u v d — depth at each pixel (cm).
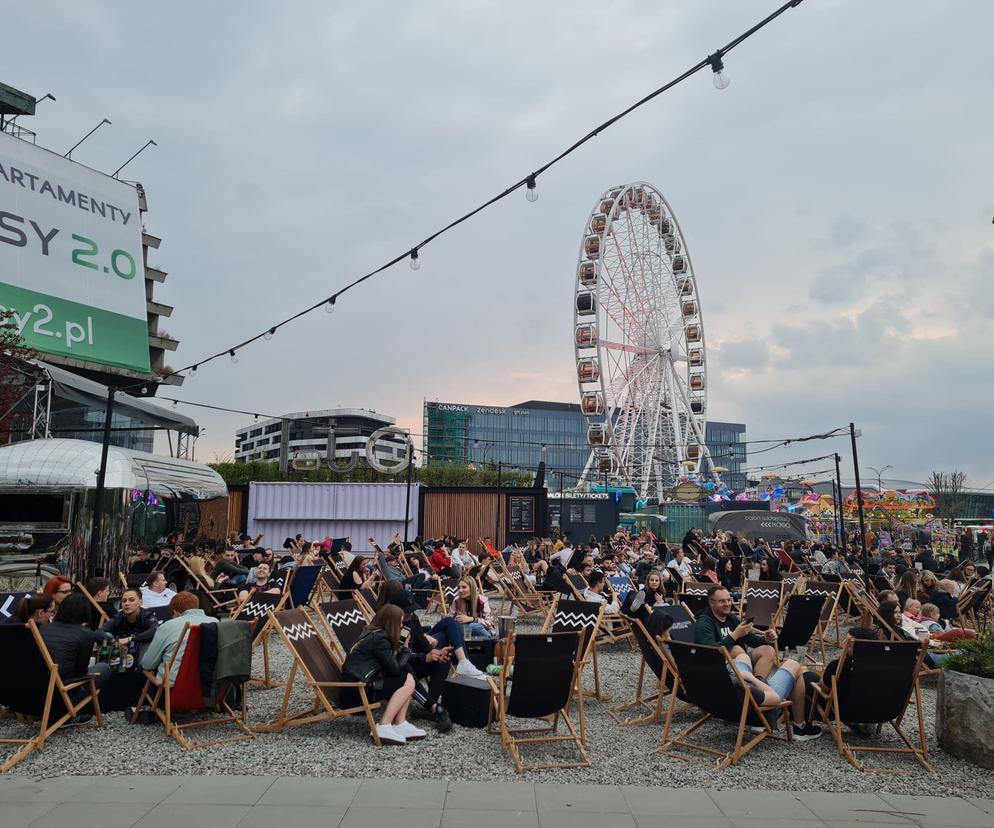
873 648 638
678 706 810
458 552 1911
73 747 634
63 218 3388
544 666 632
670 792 546
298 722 689
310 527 2792
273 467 5116
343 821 478
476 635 936
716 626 761
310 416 13025
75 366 3353
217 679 672
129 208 3731
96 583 878
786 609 1173
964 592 1318
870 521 4969
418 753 631
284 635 700
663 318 4950
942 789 564
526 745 662
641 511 5019
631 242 4797
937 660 909
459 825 475
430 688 765
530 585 1551
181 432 2642
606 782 568
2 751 621
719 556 2336
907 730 735
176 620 691
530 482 7075
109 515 1564
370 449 3005
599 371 4306
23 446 1619
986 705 619
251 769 581
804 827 482
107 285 3541
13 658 634
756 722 707
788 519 3878
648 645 773
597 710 807
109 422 1261
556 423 14050
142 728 695
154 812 489
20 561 1481
